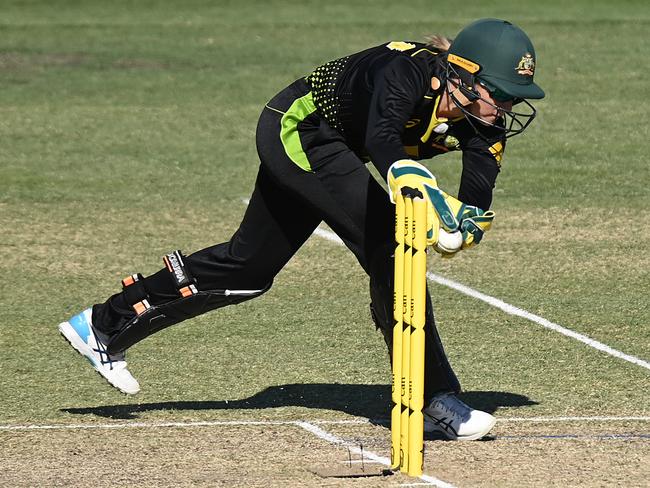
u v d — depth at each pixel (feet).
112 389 75.31
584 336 86.74
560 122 167.43
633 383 75.92
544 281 101.86
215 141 160.66
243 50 226.99
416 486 56.39
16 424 68.23
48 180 139.95
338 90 60.70
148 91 192.34
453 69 58.75
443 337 86.63
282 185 62.54
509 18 255.50
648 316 91.71
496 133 61.77
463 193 61.98
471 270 105.60
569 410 70.38
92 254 111.04
